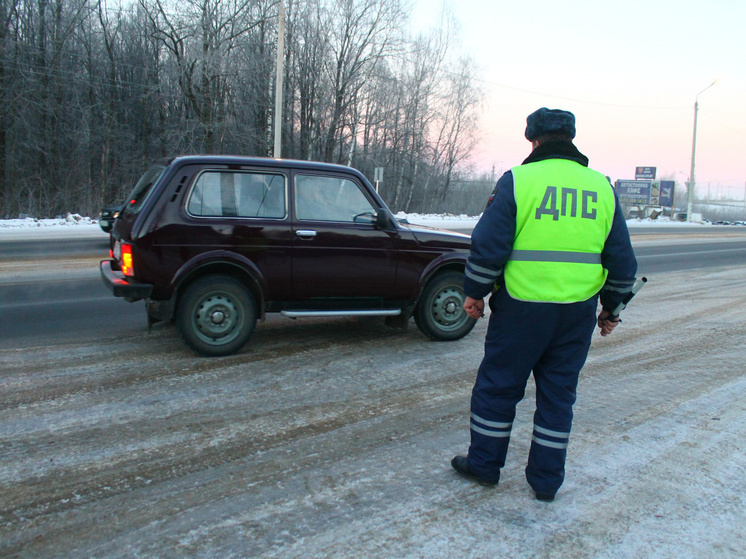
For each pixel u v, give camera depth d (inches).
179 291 186.7
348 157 1310.3
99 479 112.3
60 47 1013.8
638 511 105.3
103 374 173.3
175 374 175.2
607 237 103.3
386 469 119.3
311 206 198.7
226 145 1096.8
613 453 129.3
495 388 107.3
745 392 172.2
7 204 896.9
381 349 210.7
